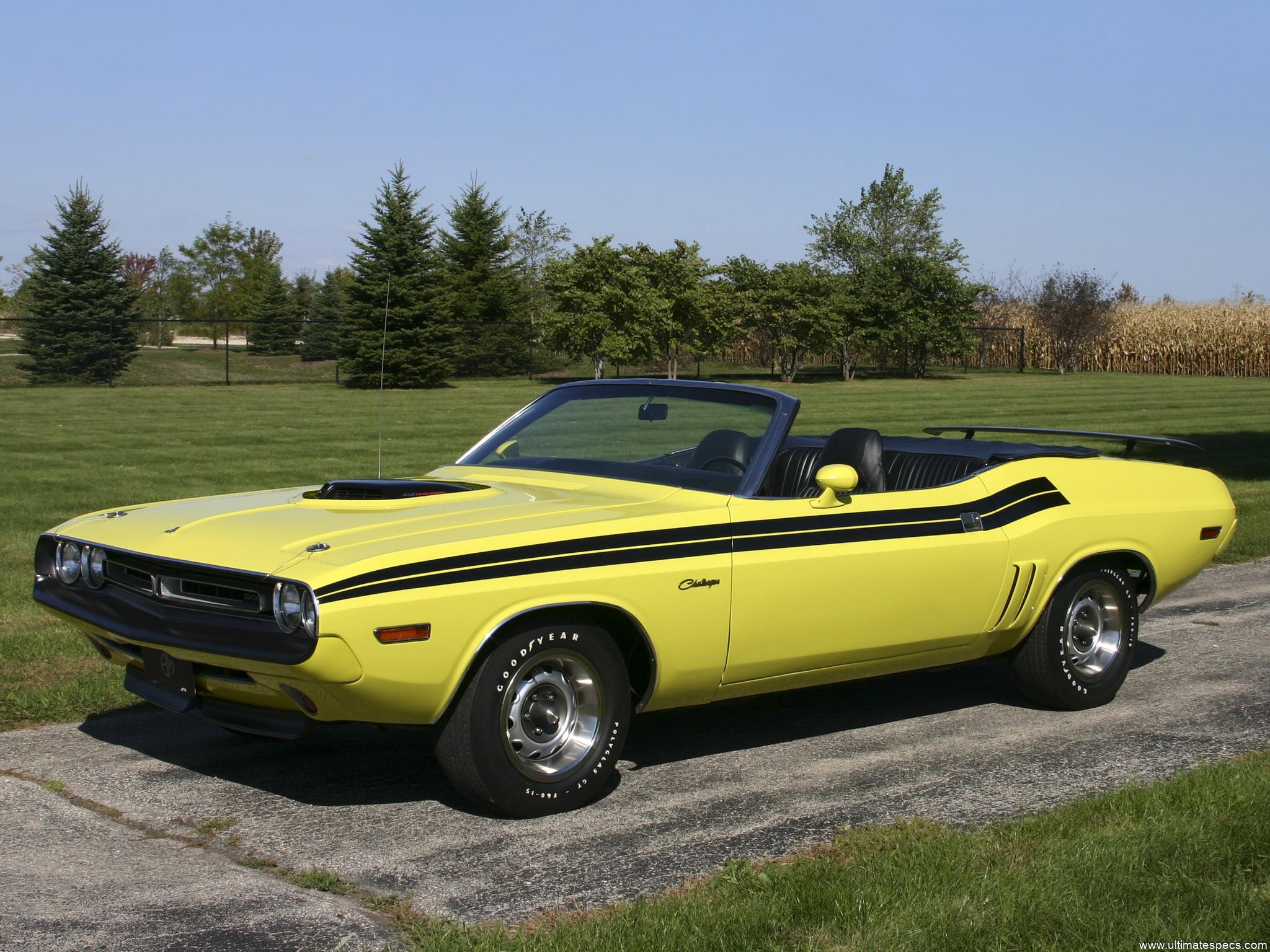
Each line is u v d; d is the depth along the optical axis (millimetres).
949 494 5246
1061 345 53594
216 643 3869
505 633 4070
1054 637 5547
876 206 48781
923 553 5016
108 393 34281
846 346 46406
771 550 4637
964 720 5508
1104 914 3270
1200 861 3609
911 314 47000
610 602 4203
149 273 81250
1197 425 24125
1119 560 5840
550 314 41688
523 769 4113
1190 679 6242
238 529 4230
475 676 4027
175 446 19156
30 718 5285
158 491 13594
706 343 43281
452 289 46625
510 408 28828
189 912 3355
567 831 4070
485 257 50312
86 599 4367
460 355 44156
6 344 57688
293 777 4602
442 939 3127
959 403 31656
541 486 4988
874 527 4934
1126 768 4773
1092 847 3693
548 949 3061
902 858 3672
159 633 4023
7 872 3625
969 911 3277
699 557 4441
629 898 3508
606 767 4312
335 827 4070
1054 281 53719
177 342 74750
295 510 4492
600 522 4289
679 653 4418
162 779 4543
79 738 5039
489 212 50406
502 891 3557
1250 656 6742
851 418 25578
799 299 45562
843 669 4977
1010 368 56688
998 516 5352
